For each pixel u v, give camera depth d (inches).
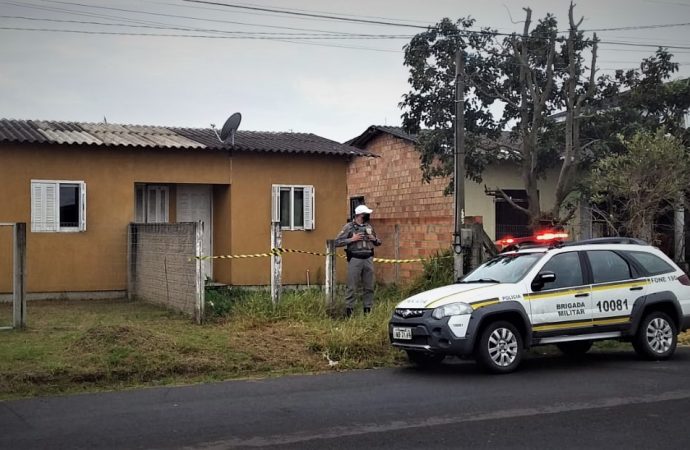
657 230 701.3
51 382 334.0
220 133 731.4
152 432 249.8
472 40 601.0
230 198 685.9
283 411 281.0
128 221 647.1
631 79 629.0
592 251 394.0
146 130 721.6
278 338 425.4
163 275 555.5
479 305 355.6
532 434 245.4
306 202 713.6
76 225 632.4
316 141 767.1
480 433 247.1
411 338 364.8
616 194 552.4
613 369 373.7
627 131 612.4
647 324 398.0
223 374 364.5
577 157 588.7
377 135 842.8
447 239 641.6
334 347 402.3
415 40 612.1
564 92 610.9
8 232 604.1
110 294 639.8
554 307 371.9
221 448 230.8
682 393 309.9
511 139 658.2
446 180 721.6
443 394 312.0
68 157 627.8
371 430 251.6
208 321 481.7
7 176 606.9
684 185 543.5
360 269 493.4
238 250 685.9
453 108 616.4
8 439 241.1
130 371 350.0
